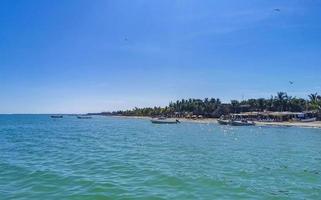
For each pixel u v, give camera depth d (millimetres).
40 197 17203
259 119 175750
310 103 194875
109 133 86250
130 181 21578
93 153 39219
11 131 94438
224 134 84062
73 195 17672
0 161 31594
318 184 21422
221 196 17703
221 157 35938
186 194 18062
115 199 16969
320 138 70000
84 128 117125
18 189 19078
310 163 31734
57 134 80750
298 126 130250
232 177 23578
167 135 78500
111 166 28391
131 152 40406
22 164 29484
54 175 23562
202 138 68750
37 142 56188
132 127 128500
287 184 21344
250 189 19594
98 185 20156
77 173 24578
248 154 39562
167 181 21688
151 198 17172
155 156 36188
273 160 33906
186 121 191125
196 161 32219
